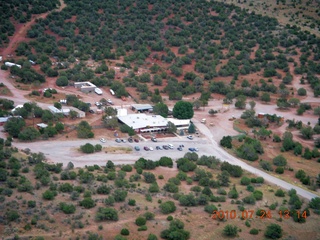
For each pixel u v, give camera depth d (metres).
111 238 101.12
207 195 124.25
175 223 107.88
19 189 114.62
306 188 139.00
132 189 123.88
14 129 159.38
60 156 148.00
